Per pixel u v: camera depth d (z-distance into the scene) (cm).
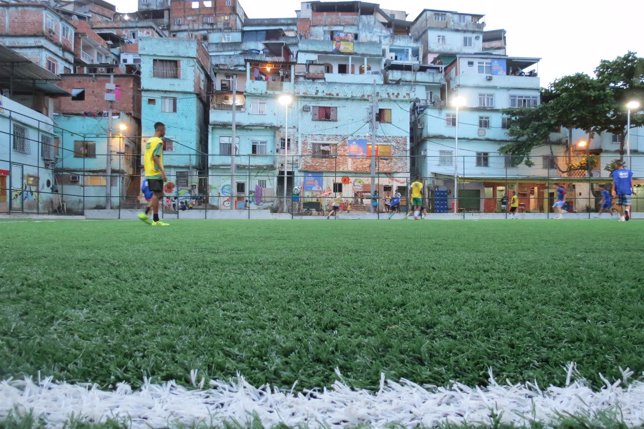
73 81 2773
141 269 231
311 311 144
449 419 76
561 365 99
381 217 2048
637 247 369
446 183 2962
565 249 351
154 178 743
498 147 3050
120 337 115
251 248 349
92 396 83
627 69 2812
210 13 4812
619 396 83
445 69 3441
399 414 77
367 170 2880
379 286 186
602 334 118
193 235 504
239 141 2830
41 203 2222
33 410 77
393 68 3462
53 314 137
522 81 3153
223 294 169
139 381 90
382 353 107
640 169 3022
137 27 4372
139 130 2917
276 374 95
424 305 153
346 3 4478
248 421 74
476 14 4394
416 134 3212
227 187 2762
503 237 497
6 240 406
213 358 101
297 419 75
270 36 4259
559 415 75
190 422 74
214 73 3203
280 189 2853
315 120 2881
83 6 4981
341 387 88
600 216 2100
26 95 2377
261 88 2844
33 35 2659
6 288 174
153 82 2772
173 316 136
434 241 434
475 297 164
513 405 80
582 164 2827
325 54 3278
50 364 97
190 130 2800
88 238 440
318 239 453
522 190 2983
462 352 107
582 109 2734
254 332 122
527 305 151
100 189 2588
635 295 167
